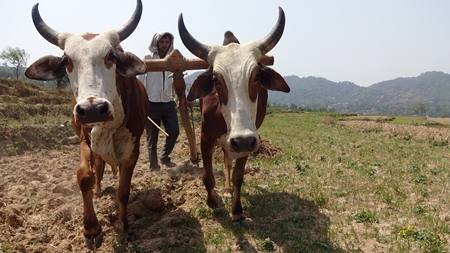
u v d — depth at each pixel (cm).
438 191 756
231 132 449
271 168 908
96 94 398
